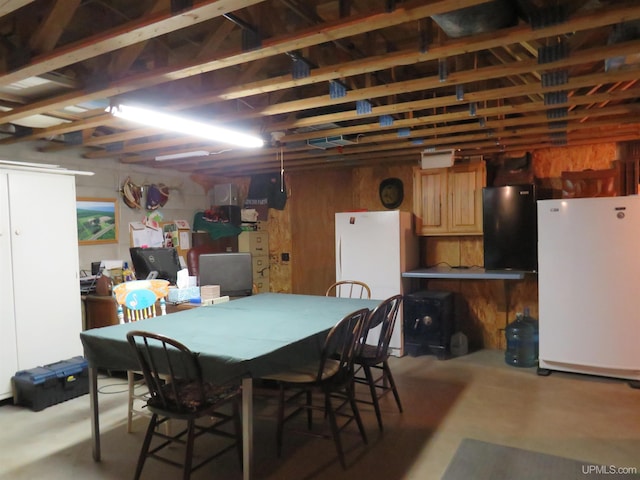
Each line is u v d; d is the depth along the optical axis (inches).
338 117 130.6
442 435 114.2
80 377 146.6
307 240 248.4
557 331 158.7
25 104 120.3
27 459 105.5
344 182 235.5
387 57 90.1
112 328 107.3
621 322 149.6
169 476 97.3
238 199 265.0
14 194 140.9
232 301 146.5
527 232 176.7
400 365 174.1
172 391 95.0
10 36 93.4
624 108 125.6
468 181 190.4
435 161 184.2
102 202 197.0
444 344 181.5
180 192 238.1
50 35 85.7
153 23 72.4
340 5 80.7
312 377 100.7
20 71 90.7
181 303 151.6
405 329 187.3
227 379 81.0
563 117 131.5
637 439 110.5
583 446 107.2
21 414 132.1
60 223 152.9
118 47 81.0
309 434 103.0
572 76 108.9
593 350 153.5
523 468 97.7
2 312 137.3
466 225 191.3
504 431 115.8
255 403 140.0
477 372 164.6
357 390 147.8
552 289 158.9
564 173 178.5
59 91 111.3
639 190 170.9
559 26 75.2
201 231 242.5
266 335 97.6
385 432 116.4
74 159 186.2
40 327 146.7
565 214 155.7
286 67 131.0
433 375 161.8
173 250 167.5
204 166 221.6
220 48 118.3
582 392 142.5
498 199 180.5
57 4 83.4
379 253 188.2
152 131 142.8
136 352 87.8
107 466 102.0
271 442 112.4
